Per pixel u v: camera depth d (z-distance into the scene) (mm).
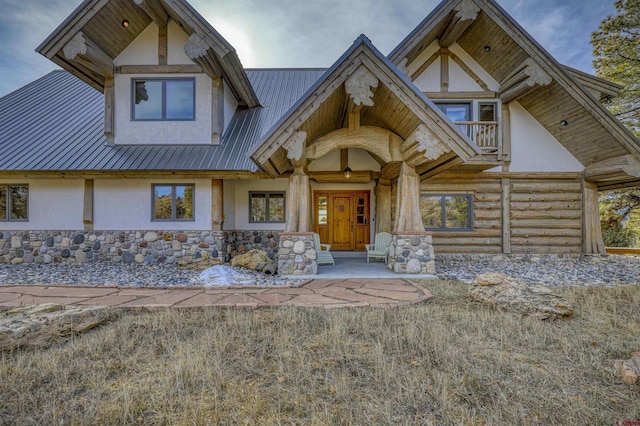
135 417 2316
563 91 9023
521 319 4305
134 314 4586
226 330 3844
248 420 2238
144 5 8922
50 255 9672
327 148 7855
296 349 3383
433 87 10414
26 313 4043
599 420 2289
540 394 2586
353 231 12430
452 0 8867
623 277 7770
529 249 10609
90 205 9680
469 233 10680
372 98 7438
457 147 6723
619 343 3555
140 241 9672
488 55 9992
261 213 11266
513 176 10594
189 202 9797
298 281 6988
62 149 9539
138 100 10117
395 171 9742
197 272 8383
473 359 3160
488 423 2217
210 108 10008
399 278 7336
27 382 2766
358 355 3252
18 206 9883
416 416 2305
